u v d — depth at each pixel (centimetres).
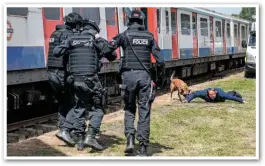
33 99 836
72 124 657
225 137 728
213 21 2077
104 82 1066
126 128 592
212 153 627
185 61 1678
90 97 626
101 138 709
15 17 745
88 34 620
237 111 983
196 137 725
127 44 583
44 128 796
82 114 637
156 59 590
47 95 902
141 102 580
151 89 581
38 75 810
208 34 1988
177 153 624
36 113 986
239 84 1636
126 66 582
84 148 642
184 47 1644
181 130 778
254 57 1956
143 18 599
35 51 791
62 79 656
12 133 744
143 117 579
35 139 717
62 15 866
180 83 1177
